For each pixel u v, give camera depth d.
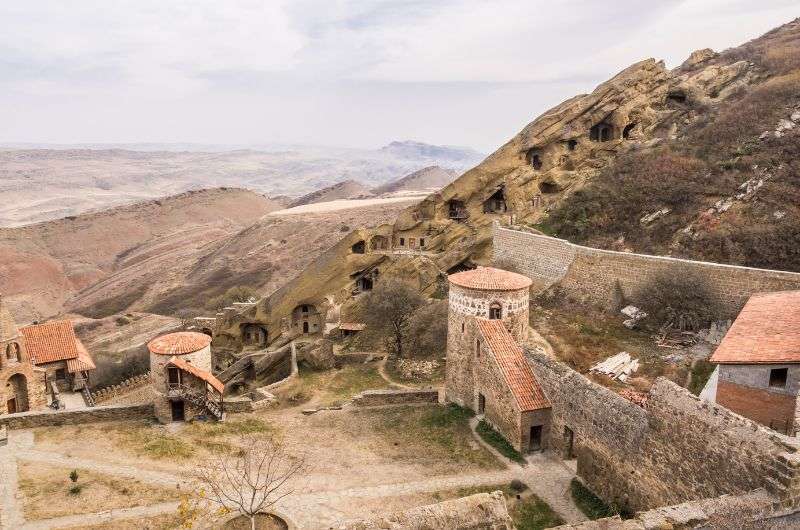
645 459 22.05
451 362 37.59
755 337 23.56
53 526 24.25
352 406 38.97
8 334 40.78
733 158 55.28
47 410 39.53
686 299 38.47
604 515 23.84
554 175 65.25
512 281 35.66
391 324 55.75
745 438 17.20
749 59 78.31
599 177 63.41
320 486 27.34
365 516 24.31
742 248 43.97
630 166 62.16
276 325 64.75
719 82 73.88
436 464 29.56
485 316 35.16
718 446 18.22
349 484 27.53
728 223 47.06
